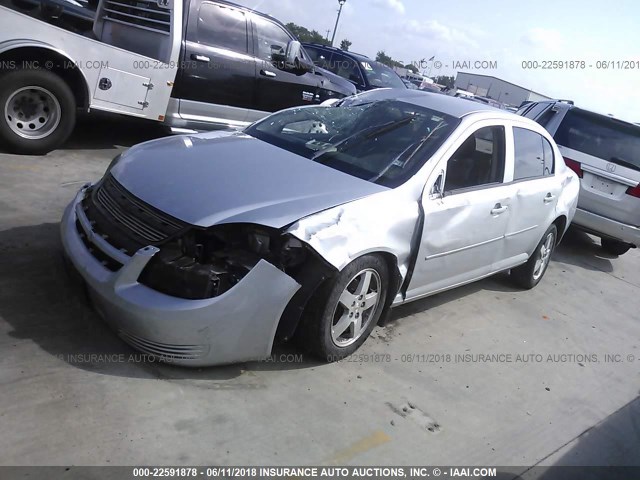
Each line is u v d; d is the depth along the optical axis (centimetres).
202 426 286
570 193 589
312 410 317
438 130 425
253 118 793
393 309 463
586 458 339
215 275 301
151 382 307
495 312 515
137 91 655
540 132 539
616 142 736
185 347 303
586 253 803
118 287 302
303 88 831
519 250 530
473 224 432
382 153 405
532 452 332
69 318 341
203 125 744
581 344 495
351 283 352
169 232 308
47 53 584
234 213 314
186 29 691
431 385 372
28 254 402
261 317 311
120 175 353
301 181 358
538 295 586
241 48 750
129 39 704
